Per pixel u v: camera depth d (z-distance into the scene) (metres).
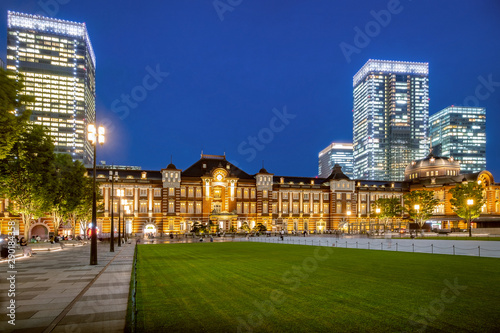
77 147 183.75
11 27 178.75
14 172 41.16
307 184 114.50
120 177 97.56
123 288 18.19
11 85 25.77
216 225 98.19
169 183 100.12
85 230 82.88
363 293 16.69
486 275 21.69
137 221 96.50
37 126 43.16
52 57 183.75
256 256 35.47
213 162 110.12
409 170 139.38
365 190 118.31
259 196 108.12
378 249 43.88
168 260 31.89
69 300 15.48
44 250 44.41
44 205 45.53
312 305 14.54
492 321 12.38
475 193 87.19
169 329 11.59
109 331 11.41
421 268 25.09
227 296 16.19
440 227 110.94
